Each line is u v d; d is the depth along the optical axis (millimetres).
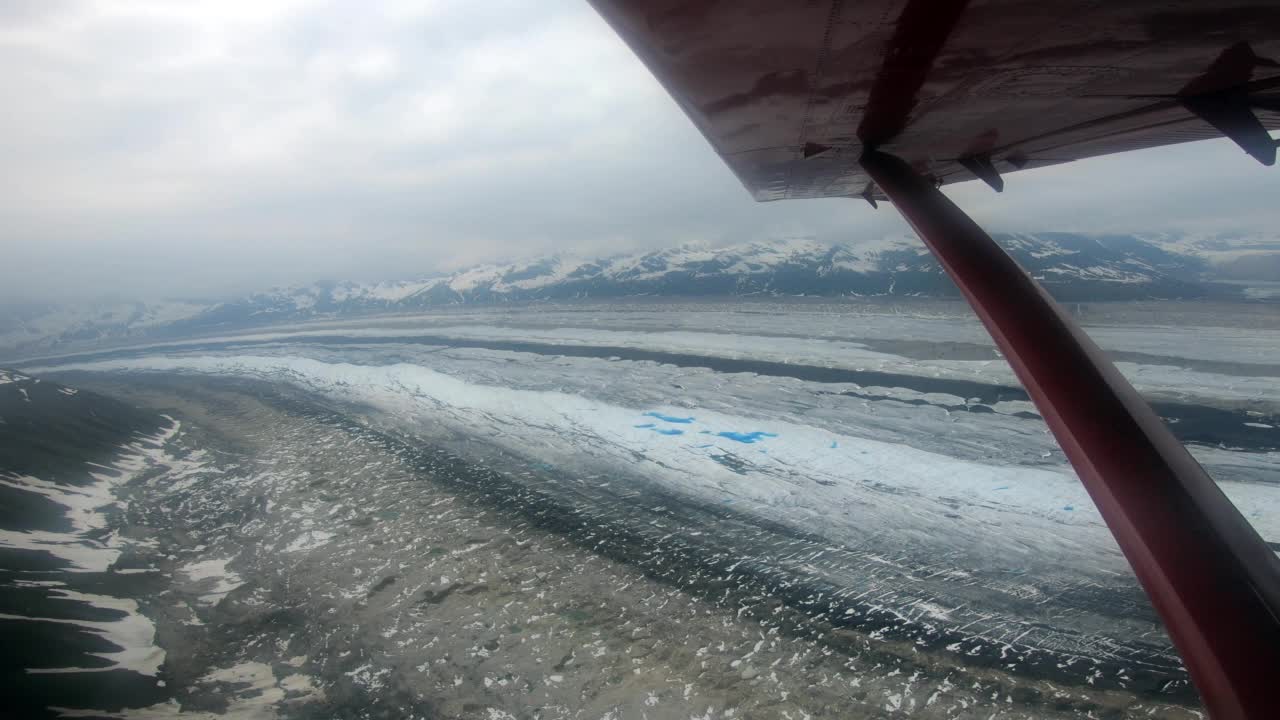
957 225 4539
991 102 4379
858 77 3838
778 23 3105
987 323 3824
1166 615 2580
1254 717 2146
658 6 2973
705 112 4527
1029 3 2818
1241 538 2648
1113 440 2977
